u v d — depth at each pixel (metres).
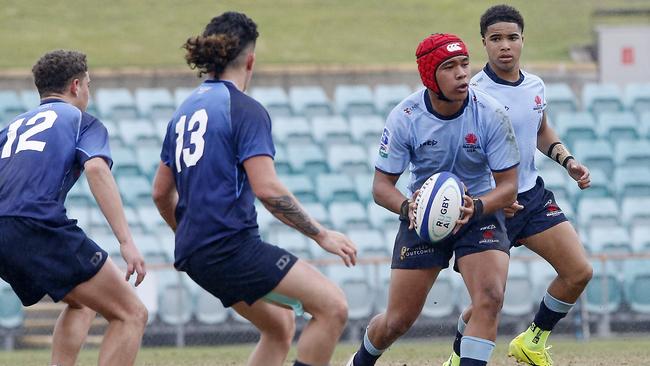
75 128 23.59
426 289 25.58
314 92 78.94
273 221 60.81
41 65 24.73
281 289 20.39
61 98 24.70
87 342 52.28
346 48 96.25
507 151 24.55
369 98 78.38
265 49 95.38
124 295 22.98
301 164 68.19
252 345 53.22
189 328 53.22
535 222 27.84
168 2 106.69
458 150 24.86
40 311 53.84
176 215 21.14
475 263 24.38
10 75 82.19
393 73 84.81
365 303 55.28
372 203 63.56
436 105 24.66
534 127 28.14
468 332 24.00
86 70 25.22
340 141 71.81
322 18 103.44
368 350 26.95
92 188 23.06
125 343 22.77
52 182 22.98
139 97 77.00
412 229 25.20
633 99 77.56
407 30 100.88
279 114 75.50
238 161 20.39
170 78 83.00
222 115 20.44
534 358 29.55
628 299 56.16
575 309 53.88
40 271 22.52
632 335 54.00
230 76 21.11
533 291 56.97
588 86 78.88
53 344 25.22
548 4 107.69
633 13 96.75
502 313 56.44
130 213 61.78
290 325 21.97
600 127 72.75
